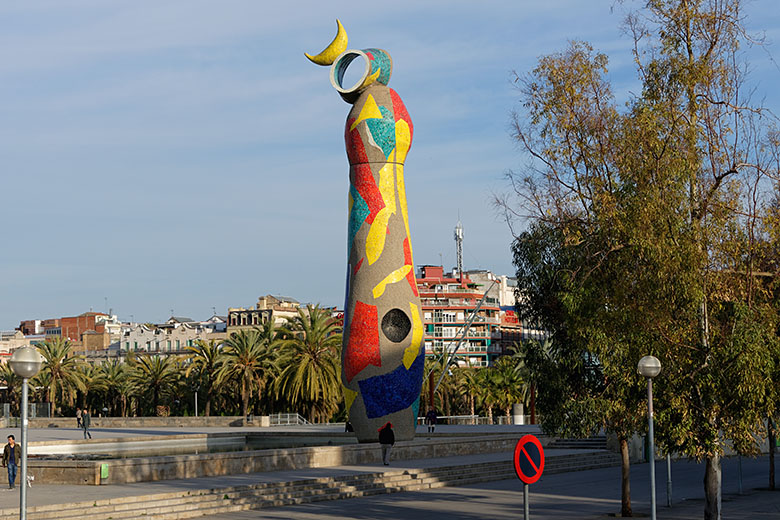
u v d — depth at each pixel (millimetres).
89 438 58469
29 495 28859
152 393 103188
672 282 22141
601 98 24703
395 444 43438
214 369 89875
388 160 47281
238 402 96438
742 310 22031
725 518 27625
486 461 43000
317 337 80438
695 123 23078
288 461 38906
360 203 47312
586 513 28734
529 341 27938
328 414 84188
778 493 35406
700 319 23047
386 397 46219
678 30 23609
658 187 22484
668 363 23000
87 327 194125
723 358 22172
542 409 27281
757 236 22516
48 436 63406
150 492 29562
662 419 22984
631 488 36750
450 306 155125
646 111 22875
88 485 32031
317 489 33375
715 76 23016
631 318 22844
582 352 26453
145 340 162500
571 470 45156
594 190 24031
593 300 23594
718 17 23203
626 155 23125
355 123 47406
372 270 46719
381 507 30484
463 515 28328
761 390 21969
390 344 46438
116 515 26438
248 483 32500
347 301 47500
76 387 101250
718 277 22734
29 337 198875
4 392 116438
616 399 25125
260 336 89250
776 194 22688
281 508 30359
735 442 23016
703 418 22812
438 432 59719
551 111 24609
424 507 30469
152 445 56812
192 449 55062
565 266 25734
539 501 32250
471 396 108125
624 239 22922
